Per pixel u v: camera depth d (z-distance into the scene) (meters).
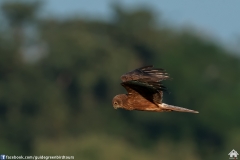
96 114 141.62
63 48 146.75
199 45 147.75
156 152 132.75
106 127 138.38
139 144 134.12
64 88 145.12
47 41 149.75
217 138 135.00
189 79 140.25
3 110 140.75
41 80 145.00
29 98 141.88
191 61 145.75
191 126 135.38
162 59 147.25
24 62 149.38
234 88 143.00
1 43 150.88
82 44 145.50
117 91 144.50
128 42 154.25
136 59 151.88
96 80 144.12
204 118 135.62
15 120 138.88
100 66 144.62
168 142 134.25
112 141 126.00
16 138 137.12
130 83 39.03
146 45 152.88
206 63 145.62
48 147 118.81
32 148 136.25
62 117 140.25
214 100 137.38
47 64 147.62
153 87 38.72
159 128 135.38
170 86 139.88
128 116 138.00
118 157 118.00
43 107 141.25
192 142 134.75
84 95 144.12
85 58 144.88
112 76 144.00
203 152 134.00
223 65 146.38
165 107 42.50
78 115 142.38
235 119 135.88
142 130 135.88
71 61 145.25
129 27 153.12
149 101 42.38
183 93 138.88
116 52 148.38
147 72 40.47
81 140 126.19
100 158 116.94
